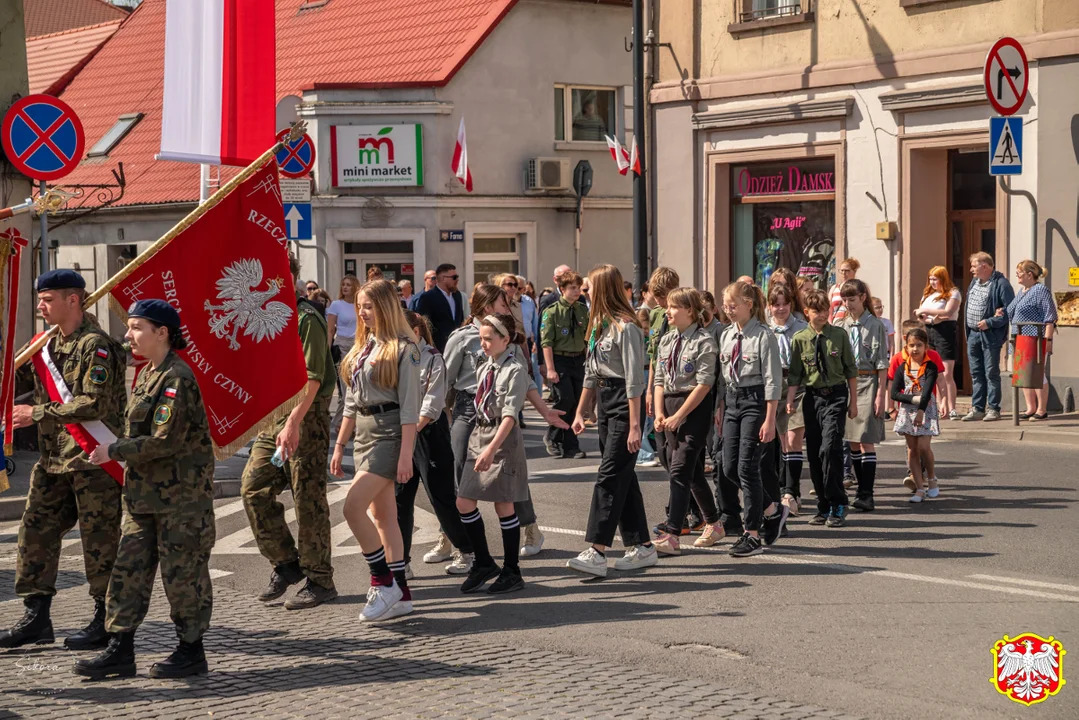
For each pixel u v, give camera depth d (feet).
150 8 119.55
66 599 25.99
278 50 99.55
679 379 29.27
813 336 32.78
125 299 22.44
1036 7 53.31
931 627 22.70
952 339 51.60
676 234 68.08
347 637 22.97
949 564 27.94
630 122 95.71
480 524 26.71
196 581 20.26
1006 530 31.53
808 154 61.77
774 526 30.09
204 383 22.97
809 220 63.05
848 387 32.89
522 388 26.05
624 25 95.04
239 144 26.63
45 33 139.54
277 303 23.62
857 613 23.81
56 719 18.07
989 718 17.78
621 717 17.84
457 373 29.17
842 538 31.27
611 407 27.35
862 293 34.71
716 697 18.81
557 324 45.42
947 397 51.93
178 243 22.80
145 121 106.22
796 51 62.18
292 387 23.67
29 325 47.73
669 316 29.12
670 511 29.63
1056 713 17.95
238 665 21.06
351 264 88.84
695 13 66.54
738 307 29.25
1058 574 26.86
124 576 20.18
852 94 59.82
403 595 24.76
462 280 88.79
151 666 20.62
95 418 21.52
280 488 25.70
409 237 87.66
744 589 26.03
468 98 88.48
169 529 20.13
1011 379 51.21
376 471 23.86
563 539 31.96
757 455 29.37
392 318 24.17
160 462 20.11
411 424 23.90
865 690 19.11
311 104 87.10
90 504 21.76
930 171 58.03
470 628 23.56
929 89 56.34
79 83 116.57
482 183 89.40
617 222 95.86
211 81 26.35
